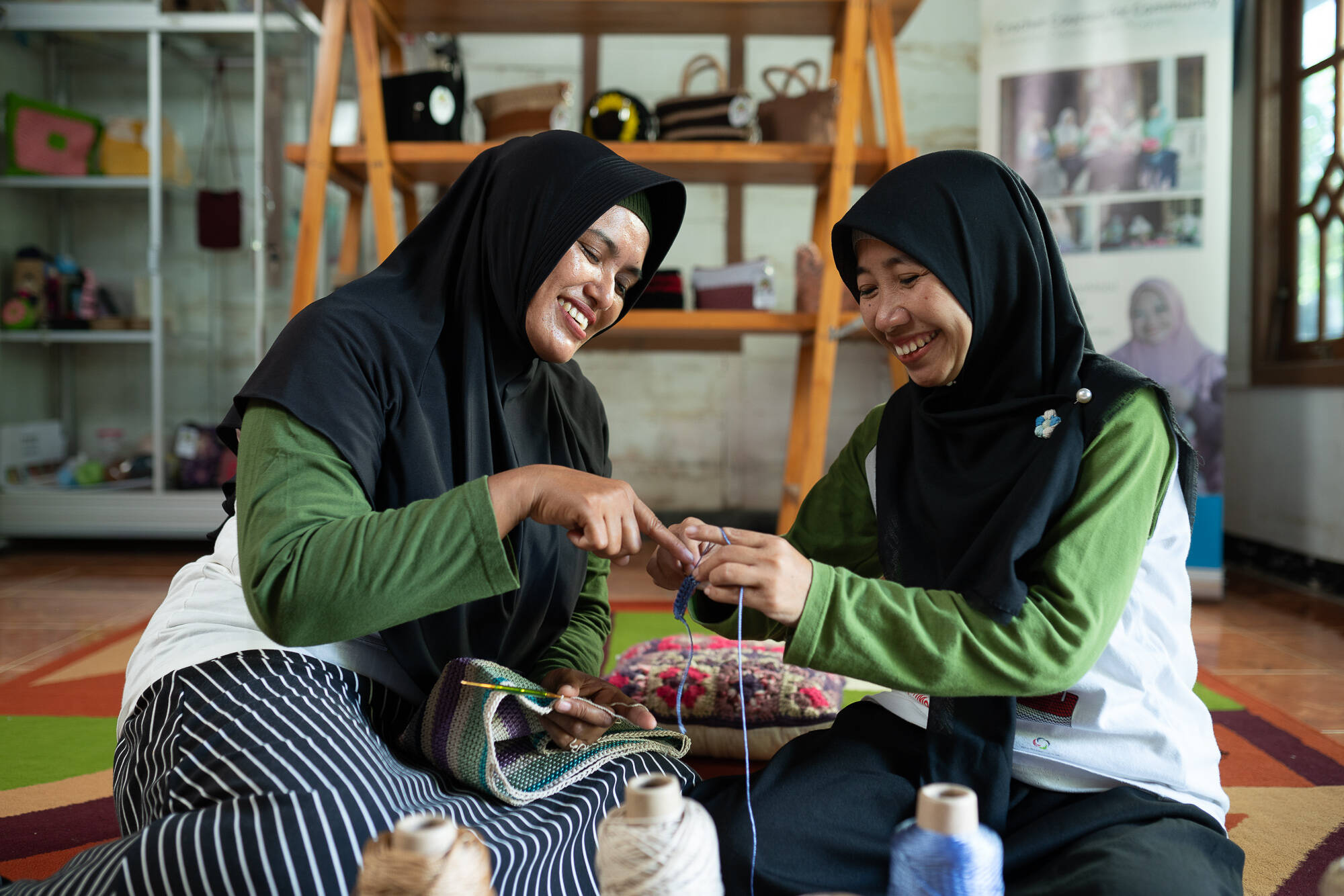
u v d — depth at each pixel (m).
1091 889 0.89
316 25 4.32
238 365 4.61
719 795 1.18
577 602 1.57
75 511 4.20
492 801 1.14
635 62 4.44
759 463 4.55
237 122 4.54
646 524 1.06
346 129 4.35
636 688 1.88
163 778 1.00
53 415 4.60
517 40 4.43
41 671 2.52
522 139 1.29
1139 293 3.41
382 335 1.16
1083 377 1.12
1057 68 3.45
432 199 4.42
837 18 3.18
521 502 1.04
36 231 4.52
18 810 1.63
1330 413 3.52
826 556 1.41
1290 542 3.80
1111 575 1.02
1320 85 3.68
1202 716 1.16
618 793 1.19
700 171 3.29
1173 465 1.08
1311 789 1.76
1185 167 3.37
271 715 1.03
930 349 1.15
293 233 4.48
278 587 1.01
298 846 0.91
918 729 1.20
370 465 1.11
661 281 3.30
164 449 4.32
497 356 1.29
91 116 4.51
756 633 1.24
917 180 1.14
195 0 4.21
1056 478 1.03
